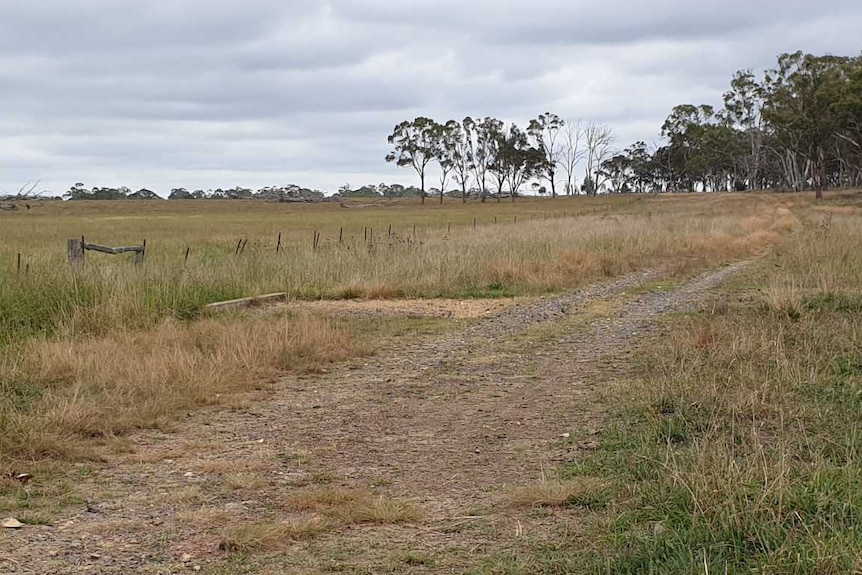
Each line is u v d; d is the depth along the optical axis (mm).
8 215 73625
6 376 7957
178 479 5801
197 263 16266
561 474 5582
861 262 16969
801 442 5762
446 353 10445
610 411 7176
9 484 5562
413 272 16922
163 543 4629
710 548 4004
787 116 76125
